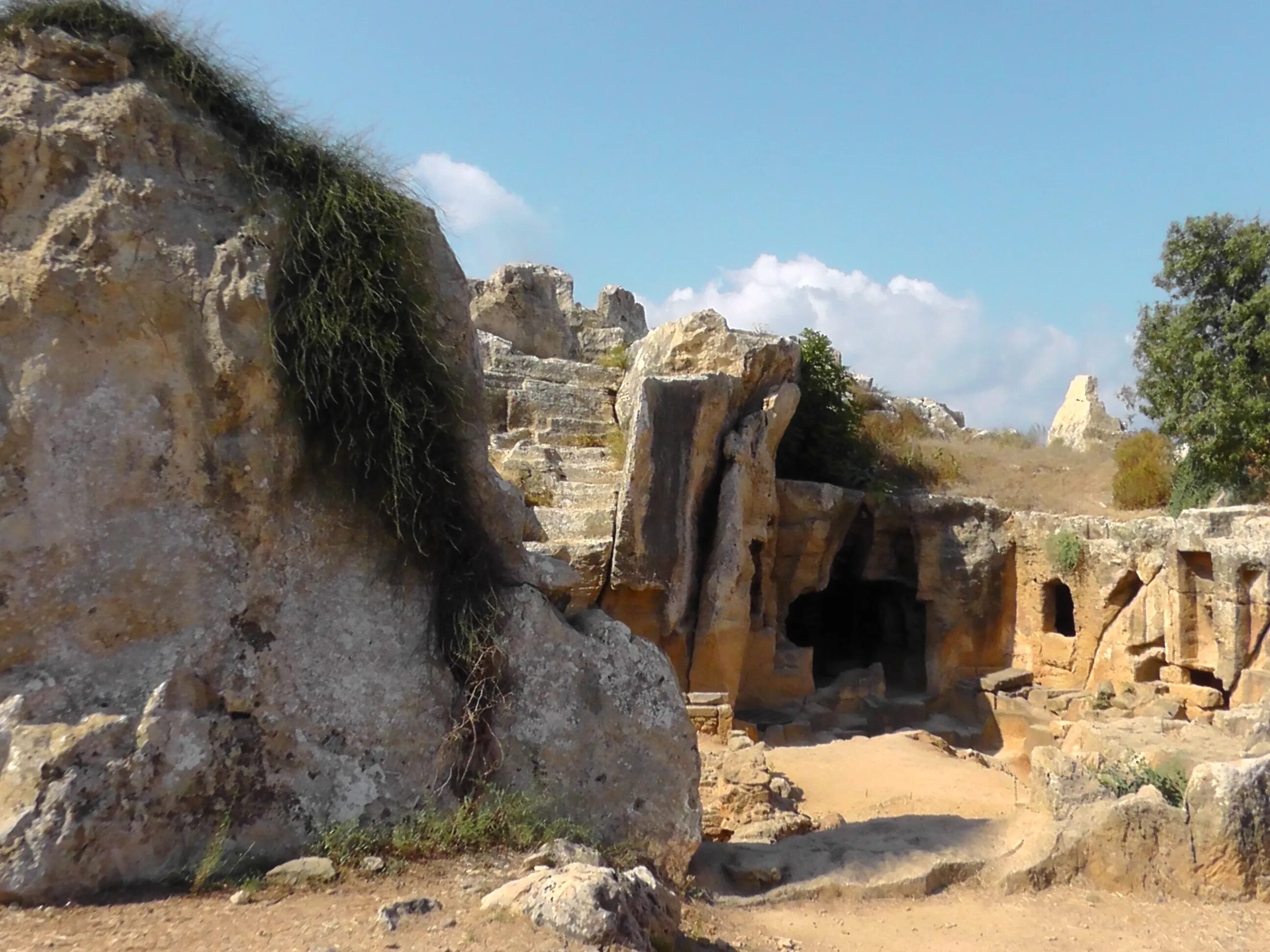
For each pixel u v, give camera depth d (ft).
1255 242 63.67
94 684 17.81
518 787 21.58
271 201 20.93
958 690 63.46
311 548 20.74
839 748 46.96
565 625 23.48
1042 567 63.98
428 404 21.61
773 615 62.39
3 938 13.80
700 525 56.03
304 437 20.63
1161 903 22.99
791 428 69.72
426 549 21.71
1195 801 23.90
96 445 18.75
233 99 21.42
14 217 18.92
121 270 19.19
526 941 14.53
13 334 18.49
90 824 16.01
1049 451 86.48
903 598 72.74
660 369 61.72
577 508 53.42
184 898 16.12
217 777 18.20
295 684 19.79
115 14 20.33
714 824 32.07
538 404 64.08
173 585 19.03
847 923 21.75
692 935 19.08
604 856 20.51
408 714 20.79
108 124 19.61
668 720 23.48
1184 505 64.54
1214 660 52.49
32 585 17.79
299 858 17.89
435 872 18.38
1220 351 65.31
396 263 21.61
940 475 76.59
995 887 24.03
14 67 19.52
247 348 20.04
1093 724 36.78
